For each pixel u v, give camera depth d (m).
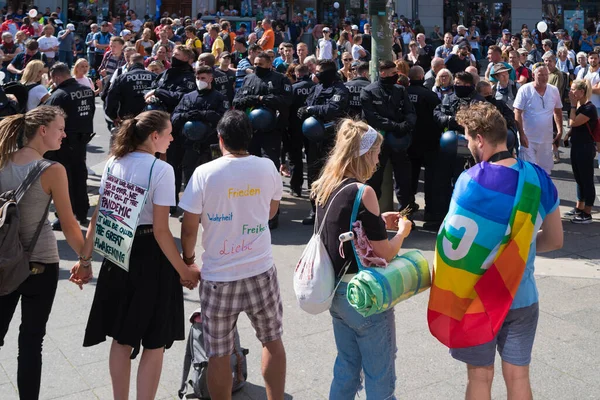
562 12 28.39
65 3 27.08
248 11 25.80
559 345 5.03
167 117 3.92
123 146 3.85
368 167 3.60
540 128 8.65
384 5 7.58
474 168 3.34
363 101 7.48
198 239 7.61
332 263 3.51
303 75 8.82
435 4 28.03
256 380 4.54
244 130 3.75
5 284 3.68
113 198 3.80
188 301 5.84
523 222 3.24
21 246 3.72
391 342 3.55
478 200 3.27
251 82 7.94
